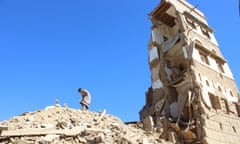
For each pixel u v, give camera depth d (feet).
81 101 92.89
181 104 111.04
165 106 114.93
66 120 71.67
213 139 93.56
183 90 114.01
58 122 65.31
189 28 129.18
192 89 105.60
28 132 59.41
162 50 131.54
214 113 102.32
